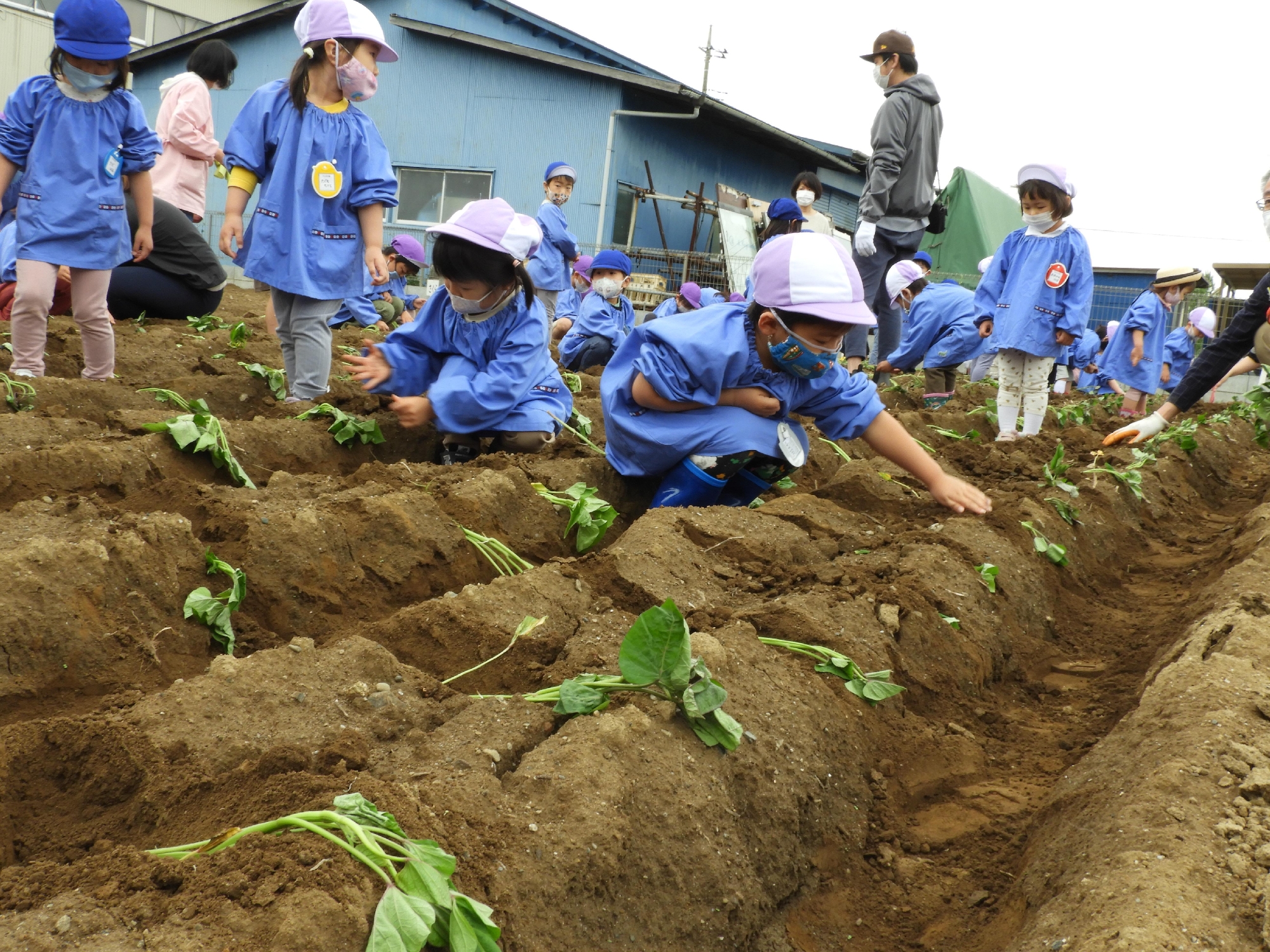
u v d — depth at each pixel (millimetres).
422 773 2043
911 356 10203
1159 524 6281
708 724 2375
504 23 20969
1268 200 4980
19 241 5289
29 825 1973
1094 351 17406
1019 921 2174
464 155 19859
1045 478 5730
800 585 3594
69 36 5055
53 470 3672
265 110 5316
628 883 1997
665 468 4633
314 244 5367
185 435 4059
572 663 2721
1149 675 3367
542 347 5055
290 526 3279
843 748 2723
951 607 3689
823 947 2244
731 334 4250
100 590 2727
